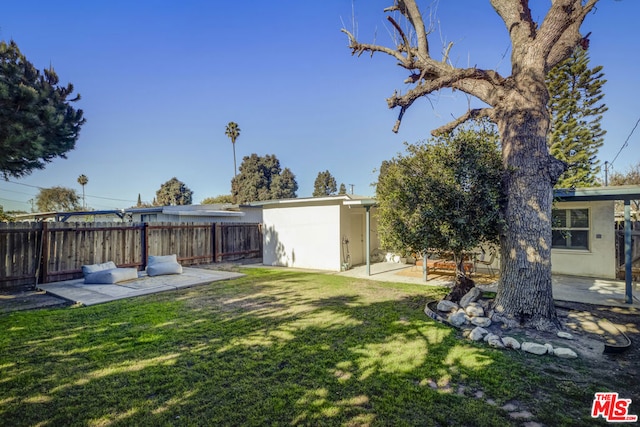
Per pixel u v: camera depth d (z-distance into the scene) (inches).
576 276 360.2
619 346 151.6
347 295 278.1
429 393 114.4
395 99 221.9
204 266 486.0
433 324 194.4
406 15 252.1
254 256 614.2
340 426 96.1
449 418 99.7
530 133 195.9
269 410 104.7
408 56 231.0
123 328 189.9
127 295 275.7
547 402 109.0
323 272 418.6
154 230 449.7
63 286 316.5
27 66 271.0
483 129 231.0
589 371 132.3
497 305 203.5
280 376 128.3
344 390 116.9
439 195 215.3
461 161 213.5
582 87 647.1
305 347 158.1
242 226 593.9
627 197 255.1
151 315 216.7
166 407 107.0
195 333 180.2
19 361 143.9
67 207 1491.1
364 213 515.8
